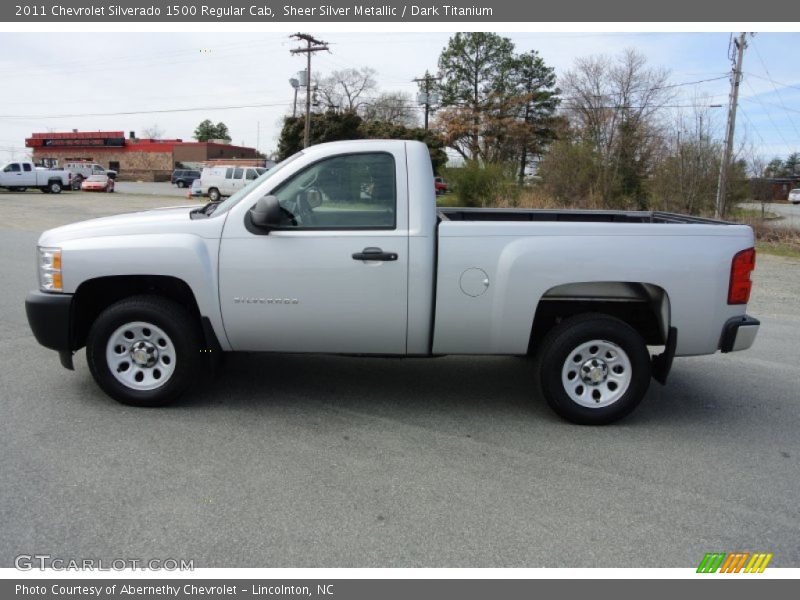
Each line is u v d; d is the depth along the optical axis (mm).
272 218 4227
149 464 3805
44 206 28828
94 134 78875
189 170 58062
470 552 3045
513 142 59969
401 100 70625
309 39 44438
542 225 4398
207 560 2941
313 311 4453
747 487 3746
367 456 4008
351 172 4445
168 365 4652
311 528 3195
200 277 4438
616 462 4035
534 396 5223
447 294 4402
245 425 4438
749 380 5852
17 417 4453
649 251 4371
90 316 4875
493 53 64562
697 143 23375
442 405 4965
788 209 37094
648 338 4938
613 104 31266
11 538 3051
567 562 2994
